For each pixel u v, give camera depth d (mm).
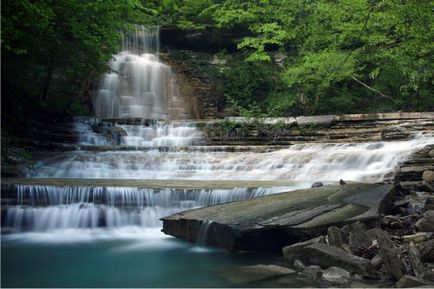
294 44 22859
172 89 23609
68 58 14492
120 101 21578
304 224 6348
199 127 17109
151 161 12984
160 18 26734
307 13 21562
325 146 13883
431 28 11766
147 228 8578
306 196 7848
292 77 19219
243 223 6703
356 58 17531
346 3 15438
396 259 5078
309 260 5734
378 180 10398
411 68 14633
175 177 12234
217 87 23328
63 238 8016
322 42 19906
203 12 24703
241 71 22906
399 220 6816
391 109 18969
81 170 12211
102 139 15828
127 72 22438
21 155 12195
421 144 12344
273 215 6906
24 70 13711
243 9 24969
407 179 9633
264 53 21703
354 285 4863
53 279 5492
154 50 25500
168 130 17250
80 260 6457
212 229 7000
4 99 13297
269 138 16344
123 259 6500
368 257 5602
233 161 13102
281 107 20156
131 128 16953
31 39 12148
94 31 14453
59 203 8688
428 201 7340
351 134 15383
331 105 20109
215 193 8719
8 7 10461
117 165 12641
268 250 6820
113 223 8648
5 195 8570
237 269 5785
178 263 6230
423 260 5312
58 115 15695
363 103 20141
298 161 12500
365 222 6496
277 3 21891
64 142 14844
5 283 5309
